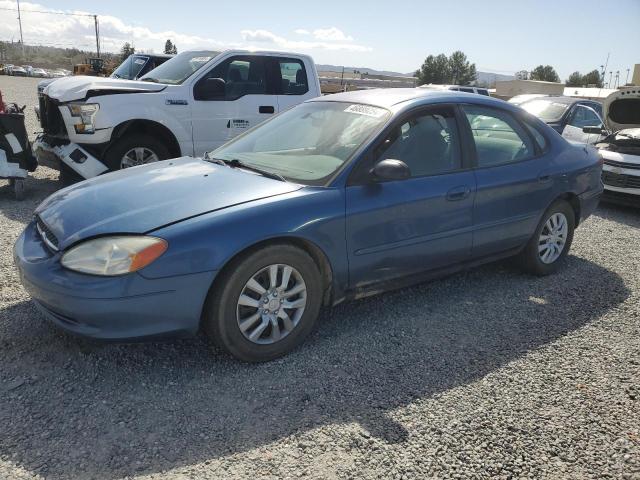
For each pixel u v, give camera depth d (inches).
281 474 88.6
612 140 323.6
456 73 3614.7
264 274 119.4
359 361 125.2
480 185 153.4
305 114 163.2
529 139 174.6
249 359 120.3
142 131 265.7
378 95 158.1
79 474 86.7
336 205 125.8
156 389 110.3
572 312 157.9
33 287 110.7
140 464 89.4
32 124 493.0
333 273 128.4
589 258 211.3
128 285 104.0
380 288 139.7
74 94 243.0
